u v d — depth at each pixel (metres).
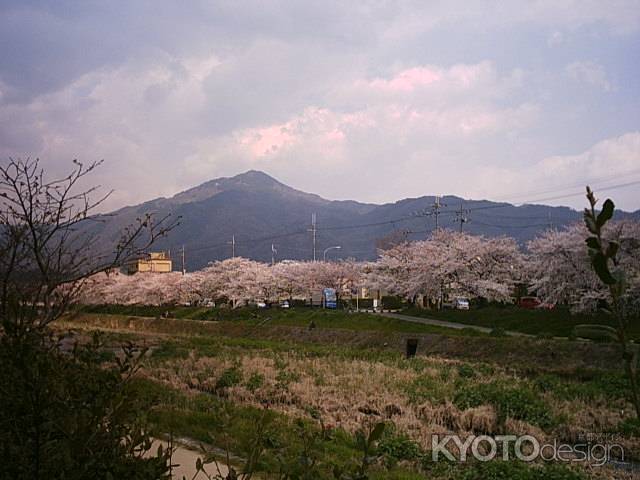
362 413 14.48
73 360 4.79
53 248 5.82
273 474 7.14
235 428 10.07
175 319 61.47
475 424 13.33
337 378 20.12
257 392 17.28
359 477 3.56
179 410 12.18
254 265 80.75
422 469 9.95
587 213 2.23
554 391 17.42
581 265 36.72
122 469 4.05
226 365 23.34
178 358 26.08
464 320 46.66
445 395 16.25
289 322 51.31
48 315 5.04
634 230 31.38
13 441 3.79
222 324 54.31
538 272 42.34
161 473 4.32
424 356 29.94
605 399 16.31
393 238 92.12
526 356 27.42
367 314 48.41
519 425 13.27
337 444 10.38
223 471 7.59
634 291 28.66
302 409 15.09
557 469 9.46
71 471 3.71
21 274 5.00
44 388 3.78
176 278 82.62
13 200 5.08
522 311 43.62
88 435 3.85
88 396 4.50
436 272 53.00
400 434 11.79
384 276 62.19
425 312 53.66
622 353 2.19
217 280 78.62
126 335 40.22
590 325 2.26
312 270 73.00
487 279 52.56
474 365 24.64
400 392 16.98
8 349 3.99
